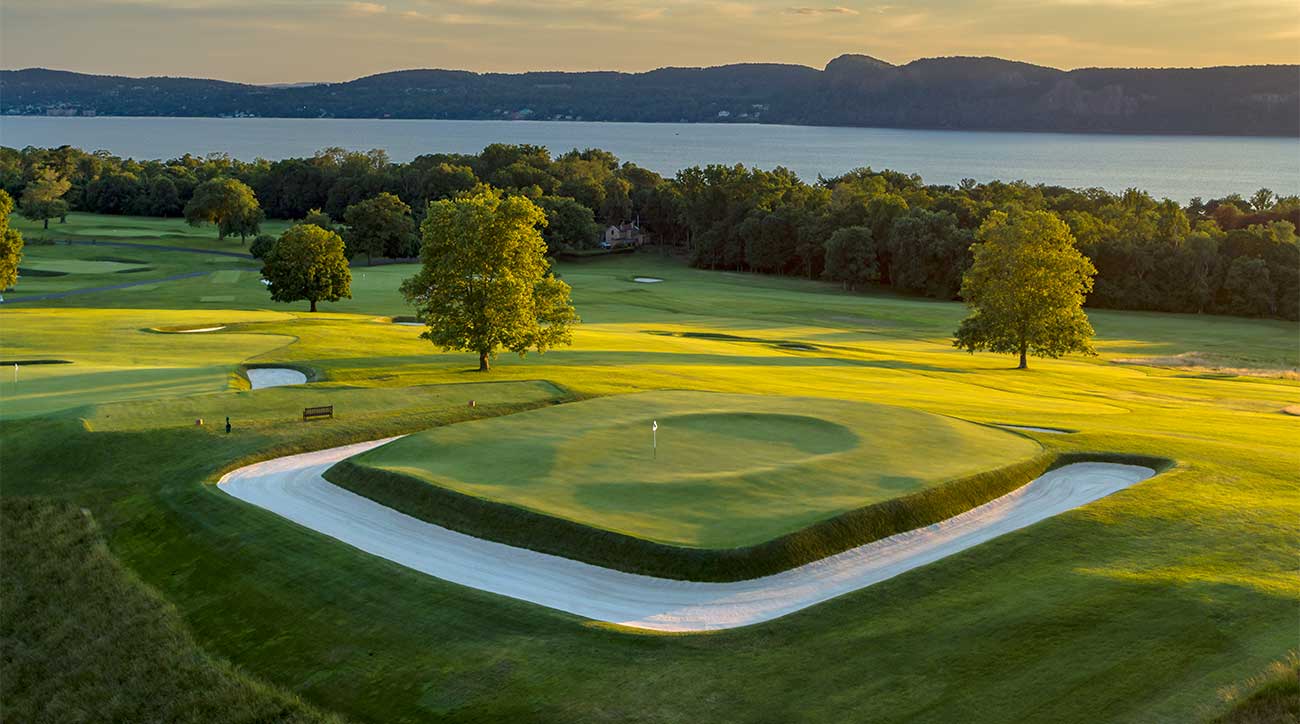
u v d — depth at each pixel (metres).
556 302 58.47
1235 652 20.62
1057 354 70.81
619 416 41.03
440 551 28.00
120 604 27.36
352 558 27.27
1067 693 19.72
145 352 58.75
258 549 28.44
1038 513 31.52
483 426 39.34
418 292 56.62
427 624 23.75
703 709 19.84
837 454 35.28
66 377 50.09
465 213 55.25
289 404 44.41
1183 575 24.44
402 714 20.86
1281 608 22.36
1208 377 70.31
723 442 37.16
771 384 52.94
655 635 22.56
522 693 20.77
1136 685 19.80
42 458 37.03
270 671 23.25
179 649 24.84
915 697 19.94
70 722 23.62
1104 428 42.47
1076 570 25.22
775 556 26.34
